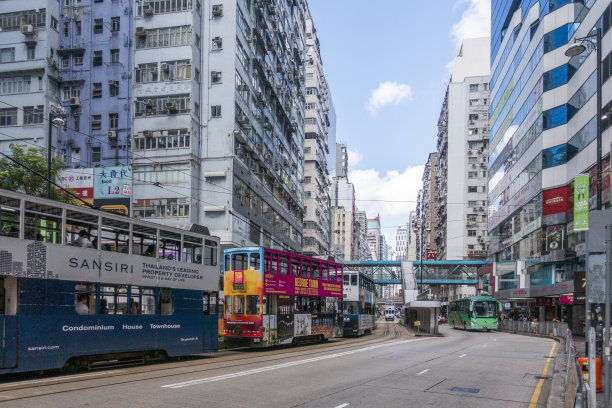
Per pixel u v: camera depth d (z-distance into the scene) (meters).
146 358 14.69
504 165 57.41
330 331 26.58
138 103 37.22
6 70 38.00
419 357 17.92
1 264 10.74
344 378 12.24
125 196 35.75
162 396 9.22
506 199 56.16
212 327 17.03
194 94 36.88
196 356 17.56
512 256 53.78
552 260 40.56
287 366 14.38
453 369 14.65
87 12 39.34
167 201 35.78
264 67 44.59
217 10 38.00
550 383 12.40
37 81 37.84
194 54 37.19
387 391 10.59
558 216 40.34
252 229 40.81
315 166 77.00
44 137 37.34
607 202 31.72
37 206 11.63
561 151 40.50
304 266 24.30
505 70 57.69
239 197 37.66
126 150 37.56
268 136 46.25
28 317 11.22
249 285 20.62
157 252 15.01
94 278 12.83
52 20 38.84
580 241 36.44
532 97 45.91
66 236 12.34
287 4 55.22
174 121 36.47
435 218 116.12
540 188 42.94
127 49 38.50
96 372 12.61
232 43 37.59
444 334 38.66
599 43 16.47
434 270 81.25
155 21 37.78
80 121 38.41
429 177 118.75
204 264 17.02
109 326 13.18
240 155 38.34
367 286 37.62
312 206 75.38
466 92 89.12
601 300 7.67
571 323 40.69
